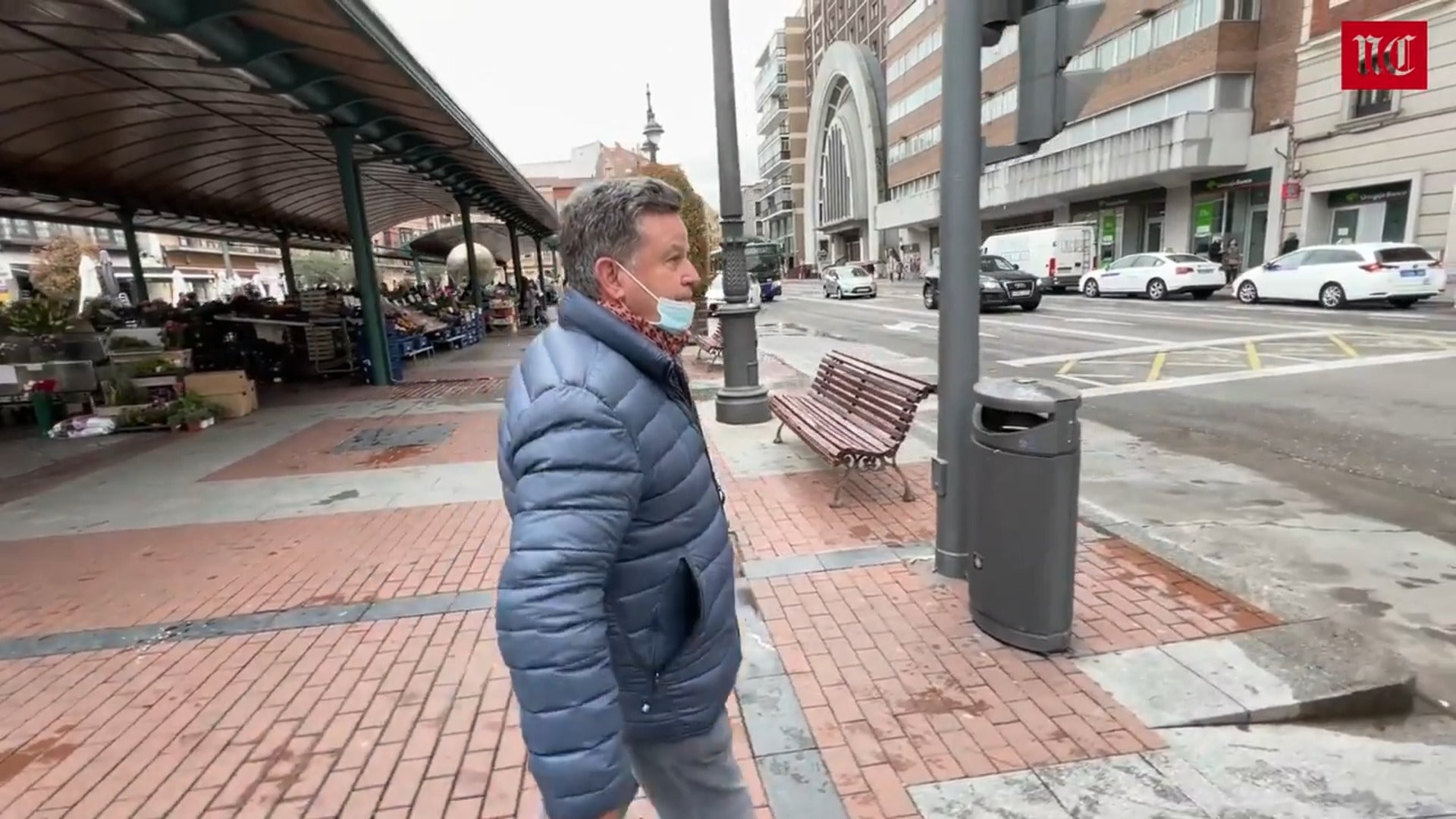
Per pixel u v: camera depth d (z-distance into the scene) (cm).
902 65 5184
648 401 133
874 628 342
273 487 620
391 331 1227
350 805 244
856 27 6781
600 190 137
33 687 323
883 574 399
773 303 3159
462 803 243
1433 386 798
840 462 493
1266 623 329
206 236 2492
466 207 2033
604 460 123
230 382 948
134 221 2041
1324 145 2100
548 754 118
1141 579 379
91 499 602
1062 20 322
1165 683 288
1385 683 278
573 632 117
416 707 299
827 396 666
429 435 805
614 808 121
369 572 436
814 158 7550
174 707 304
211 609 392
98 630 372
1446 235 1791
